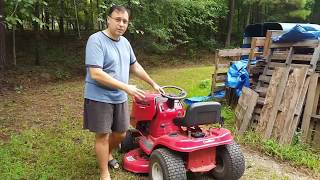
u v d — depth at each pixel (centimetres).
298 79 593
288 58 664
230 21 2112
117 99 399
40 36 1593
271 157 539
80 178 439
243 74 772
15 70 1236
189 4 1553
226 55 849
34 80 1185
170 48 1722
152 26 1420
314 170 494
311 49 664
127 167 457
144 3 1338
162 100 448
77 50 1588
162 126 441
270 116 606
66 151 520
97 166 471
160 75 1305
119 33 384
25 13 557
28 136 576
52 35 1738
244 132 624
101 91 387
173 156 397
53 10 1448
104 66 384
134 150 484
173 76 1277
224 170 427
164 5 1416
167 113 441
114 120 412
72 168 463
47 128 632
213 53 2016
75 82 1191
